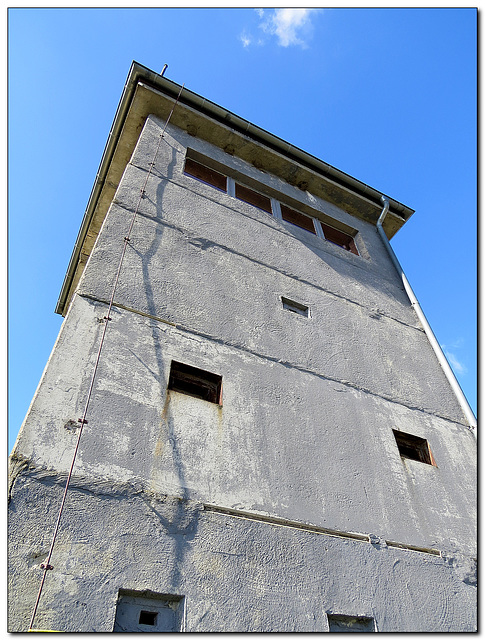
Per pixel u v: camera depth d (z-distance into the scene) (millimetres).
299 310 6402
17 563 2584
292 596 3391
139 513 3182
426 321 7723
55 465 3068
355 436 5059
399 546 4340
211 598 3059
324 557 3789
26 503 2822
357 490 4523
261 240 6895
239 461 3957
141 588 2865
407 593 4008
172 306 4824
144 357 4145
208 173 7891
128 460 3396
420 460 5672
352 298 7262
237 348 4965
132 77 7918
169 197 6289
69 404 3430
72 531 2865
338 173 9438
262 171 8828
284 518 3828
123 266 4828
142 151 6844
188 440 3816
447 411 6430
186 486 3521
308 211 8875
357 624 3682
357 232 9344
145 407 3793
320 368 5551
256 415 4441
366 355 6324
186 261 5508
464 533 4941
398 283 8602
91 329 4031
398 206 10086
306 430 4695
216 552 3299
